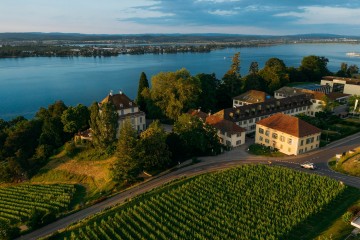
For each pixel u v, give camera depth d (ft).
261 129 346.33
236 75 547.90
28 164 349.82
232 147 344.69
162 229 200.95
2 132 411.54
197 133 312.29
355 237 183.93
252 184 248.93
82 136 369.30
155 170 300.81
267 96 464.65
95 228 208.44
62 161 350.43
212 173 272.31
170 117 422.41
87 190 301.63
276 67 634.84
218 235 191.31
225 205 221.46
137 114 393.29
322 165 291.17
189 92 423.64
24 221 252.83
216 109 508.12
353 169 273.54
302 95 463.01
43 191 301.63
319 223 201.36
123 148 277.44
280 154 321.11
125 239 196.95
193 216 212.02
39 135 396.57
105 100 383.45
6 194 301.84
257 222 200.75
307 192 232.32
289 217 203.62
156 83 434.71
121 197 257.75
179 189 246.27
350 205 218.38
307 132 318.65
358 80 596.29
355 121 409.28
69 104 636.89
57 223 233.76
